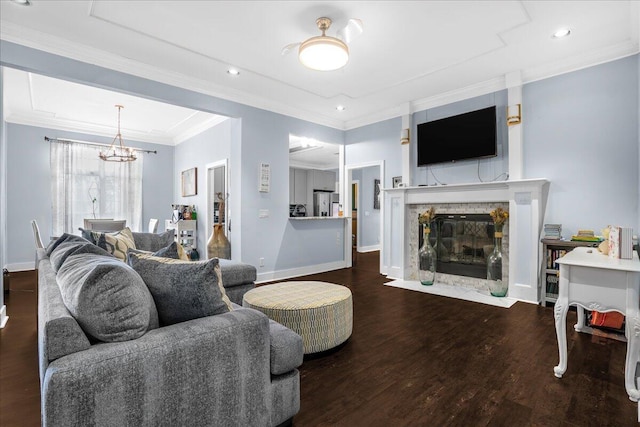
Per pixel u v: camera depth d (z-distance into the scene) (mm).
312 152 8148
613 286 1777
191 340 1172
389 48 3221
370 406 1701
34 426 1536
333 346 2318
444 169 4492
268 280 4730
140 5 2529
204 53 3312
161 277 1333
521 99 3740
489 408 1677
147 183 6805
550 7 2574
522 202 3590
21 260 5508
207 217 5766
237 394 1282
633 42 3043
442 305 3504
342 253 5891
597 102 3285
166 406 1104
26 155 5539
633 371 1729
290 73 3789
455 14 2664
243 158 4461
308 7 2566
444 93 4406
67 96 4531
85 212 6055
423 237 4660
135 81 3510
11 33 2789
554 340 2547
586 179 3350
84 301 1067
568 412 1639
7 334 2723
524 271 3602
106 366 997
